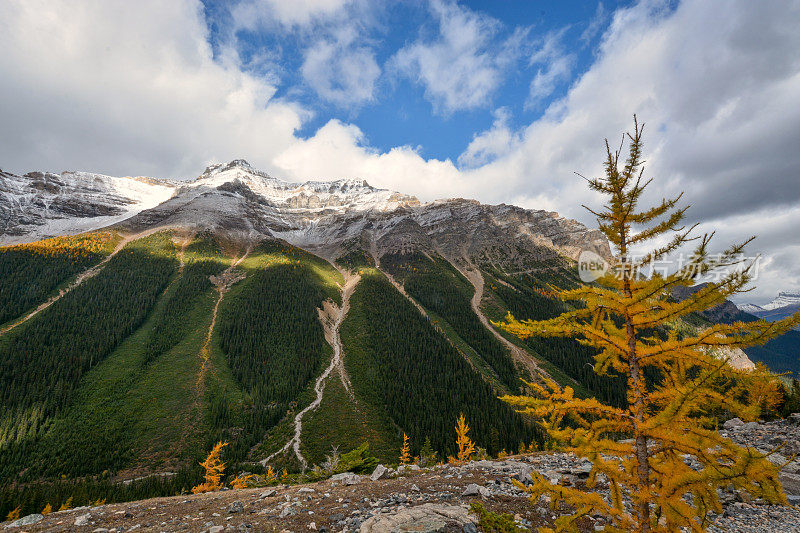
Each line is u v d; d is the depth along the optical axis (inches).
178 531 427.8
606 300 194.4
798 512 401.7
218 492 690.2
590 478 187.9
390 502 479.5
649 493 171.9
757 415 153.3
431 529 361.1
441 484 562.6
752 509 417.7
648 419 178.1
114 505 605.9
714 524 379.6
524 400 200.1
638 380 196.1
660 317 189.8
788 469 555.2
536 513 414.9
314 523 418.0
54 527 473.7
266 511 484.4
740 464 144.1
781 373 150.3
